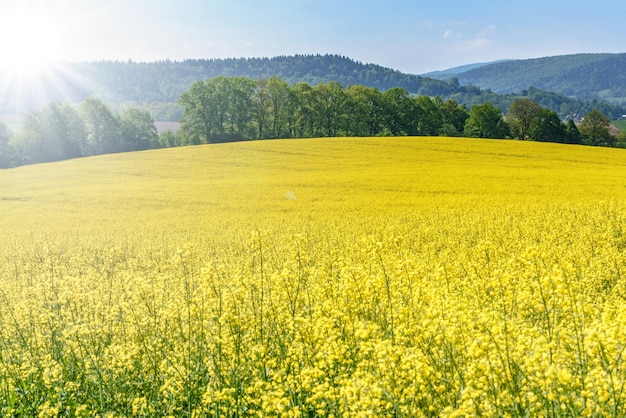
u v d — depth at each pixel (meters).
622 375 4.37
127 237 26.64
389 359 4.97
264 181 47.81
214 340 6.66
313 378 5.26
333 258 10.75
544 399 4.39
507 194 37.72
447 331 5.27
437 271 7.86
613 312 6.15
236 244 22.50
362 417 4.32
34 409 6.13
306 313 7.29
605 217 22.98
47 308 8.39
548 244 15.86
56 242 25.23
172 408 5.75
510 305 6.73
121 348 6.65
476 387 4.84
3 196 43.12
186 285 7.77
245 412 5.48
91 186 47.66
